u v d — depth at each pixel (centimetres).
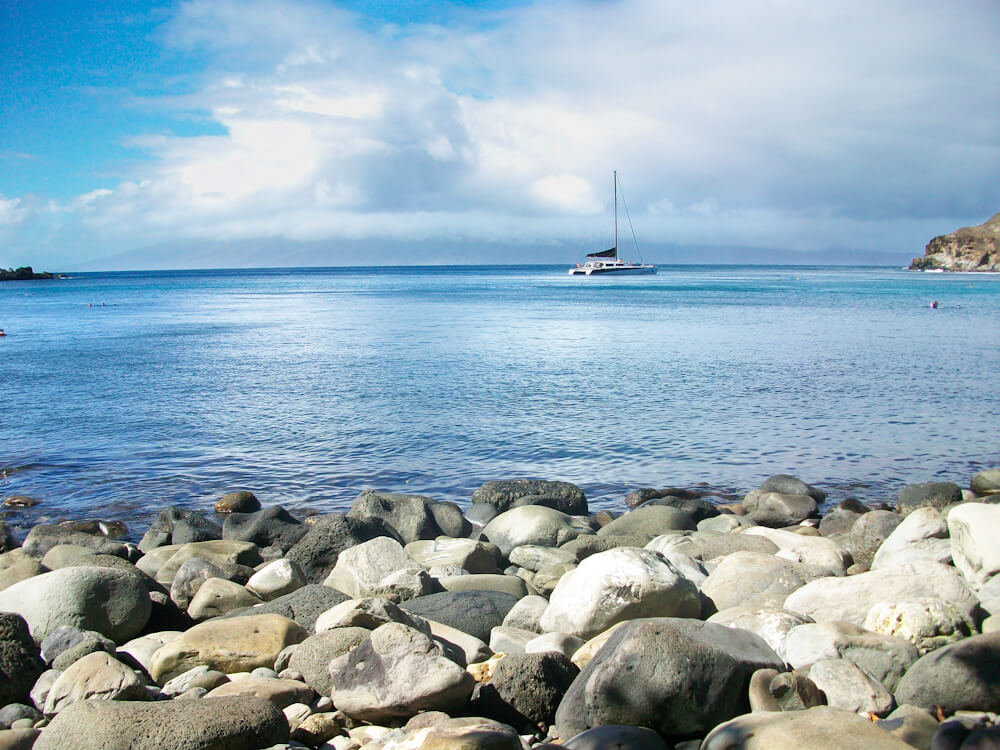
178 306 8025
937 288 10269
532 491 1435
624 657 534
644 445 1870
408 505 1260
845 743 430
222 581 898
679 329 4712
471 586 919
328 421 2139
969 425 2061
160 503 1523
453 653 664
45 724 585
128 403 2445
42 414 2295
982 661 520
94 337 4641
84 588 801
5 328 5353
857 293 9106
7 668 641
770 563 828
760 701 515
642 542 1142
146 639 768
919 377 2795
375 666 589
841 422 2095
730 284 12256
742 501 1473
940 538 934
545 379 2800
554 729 568
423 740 486
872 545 1051
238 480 1650
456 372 2997
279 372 3059
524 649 693
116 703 536
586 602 715
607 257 16988
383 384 2728
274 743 531
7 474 1711
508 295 9438
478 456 1795
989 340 3966
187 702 541
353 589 891
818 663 559
